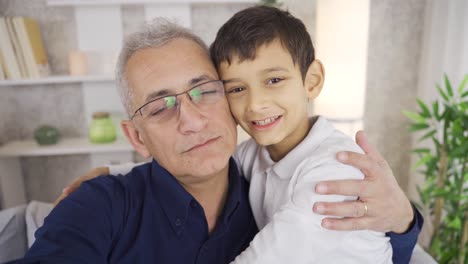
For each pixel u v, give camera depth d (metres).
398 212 0.70
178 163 0.73
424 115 1.58
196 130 0.69
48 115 2.11
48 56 2.00
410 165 2.29
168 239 0.79
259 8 0.77
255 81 0.71
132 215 0.80
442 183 1.56
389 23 2.10
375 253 0.71
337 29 1.60
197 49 0.73
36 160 2.19
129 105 0.75
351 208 0.62
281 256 0.61
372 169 0.66
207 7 2.03
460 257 1.51
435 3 1.91
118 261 0.75
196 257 0.79
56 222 0.70
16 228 1.04
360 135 0.74
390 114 2.24
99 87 2.07
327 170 0.67
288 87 0.72
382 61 2.15
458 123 1.42
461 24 1.73
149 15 1.94
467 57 1.71
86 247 0.67
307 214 0.62
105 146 1.91
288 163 0.75
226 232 0.82
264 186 0.84
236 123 0.79
